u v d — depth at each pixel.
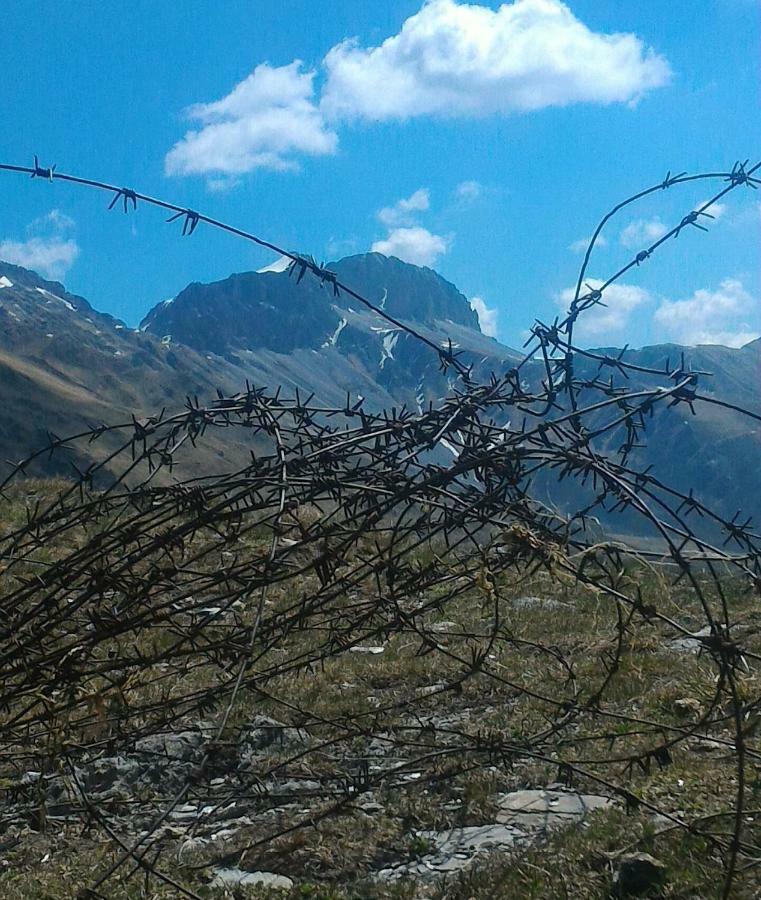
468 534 3.88
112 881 5.73
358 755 7.51
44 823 5.52
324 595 4.28
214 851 6.04
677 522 3.79
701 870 5.11
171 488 4.00
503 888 5.34
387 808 6.53
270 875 5.83
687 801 6.11
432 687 9.35
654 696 8.40
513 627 11.08
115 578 4.04
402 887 5.52
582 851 5.58
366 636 4.39
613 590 3.51
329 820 6.38
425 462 4.12
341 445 3.88
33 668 4.16
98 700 4.17
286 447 3.99
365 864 5.93
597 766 6.89
